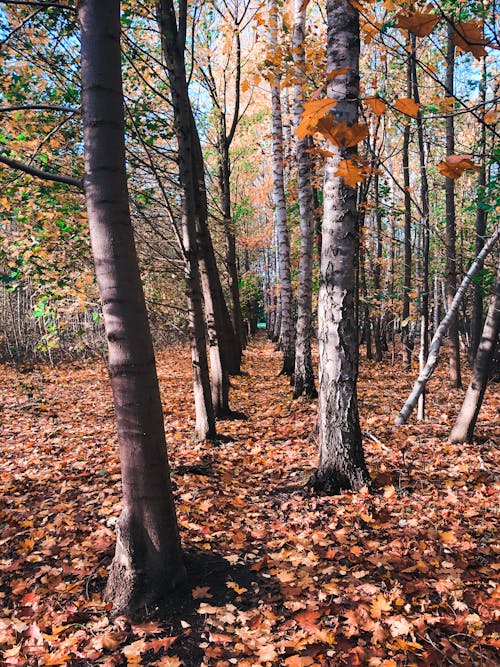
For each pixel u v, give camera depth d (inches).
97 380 494.0
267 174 1127.6
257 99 714.2
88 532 161.0
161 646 106.2
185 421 328.2
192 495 189.9
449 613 116.0
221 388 338.0
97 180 105.9
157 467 118.3
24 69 223.3
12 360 594.9
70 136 243.3
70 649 106.4
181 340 920.3
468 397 252.2
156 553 120.8
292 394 411.8
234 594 126.0
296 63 310.7
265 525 169.3
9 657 104.1
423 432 277.3
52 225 255.9
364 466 194.1
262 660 101.6
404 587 125.4
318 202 545.0
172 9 238.4
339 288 186.1
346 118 162.7
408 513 170.6
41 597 125.3
